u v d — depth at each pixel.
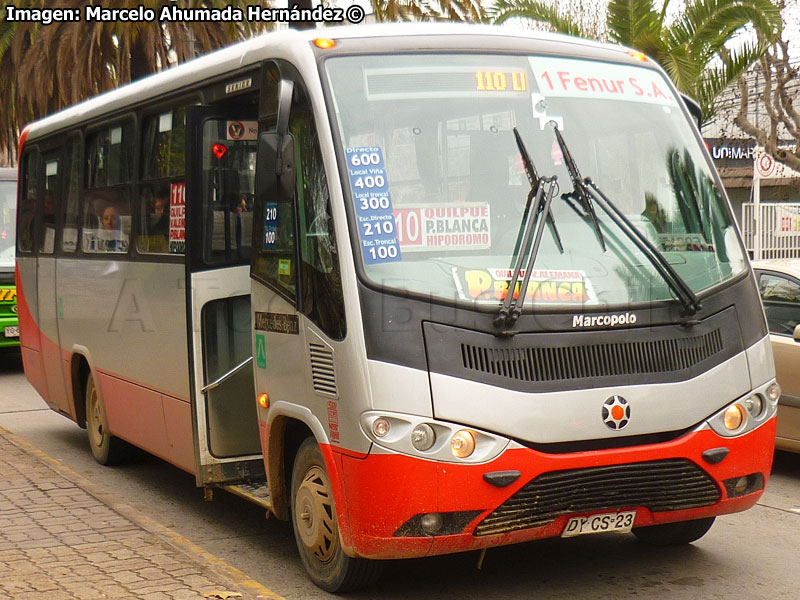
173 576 5.50
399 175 5.18
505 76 5.57
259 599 5.18
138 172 7.70
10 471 8.14
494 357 4.88
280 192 5.18
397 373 4.80
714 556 6.09
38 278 10.15
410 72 5.43
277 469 5.85
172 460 7.20
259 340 5.84
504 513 4.86
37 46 20.00
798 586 5.54
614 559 6.04
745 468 5.35
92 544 6.14
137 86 7.92
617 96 5.80
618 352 5.08
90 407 9.09
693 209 5.71
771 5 15.07
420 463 4.76
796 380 7.88
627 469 5.02
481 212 5.20
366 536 4.90
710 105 16.23
